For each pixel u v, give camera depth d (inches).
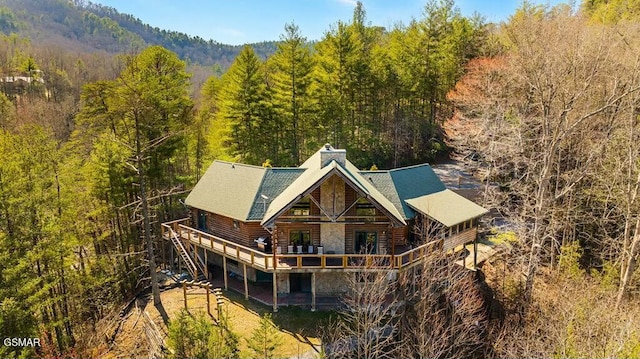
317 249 1009.5
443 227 1014.4
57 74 3110.2
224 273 1082.7
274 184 1123.9
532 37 1184.2
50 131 1582.2
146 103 1122.7
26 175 930.1
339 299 1010.1
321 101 1711.4
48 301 867.4
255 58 1632.6
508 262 1212.5
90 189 1155.9
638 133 1064.8
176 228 1222.3
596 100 1182.3
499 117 1316.4
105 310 1128.8
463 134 1715.1
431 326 860.0
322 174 903.7
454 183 1646.2
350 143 1769.2
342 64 1736.0
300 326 919.7
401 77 1823.3
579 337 689.0
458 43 1889.8
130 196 1269.7
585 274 1119.6
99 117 1243.2
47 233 898.7
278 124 1685.5
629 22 1248.2
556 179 1248.2
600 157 1168.2
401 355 808.3
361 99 1851.6
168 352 695.7
